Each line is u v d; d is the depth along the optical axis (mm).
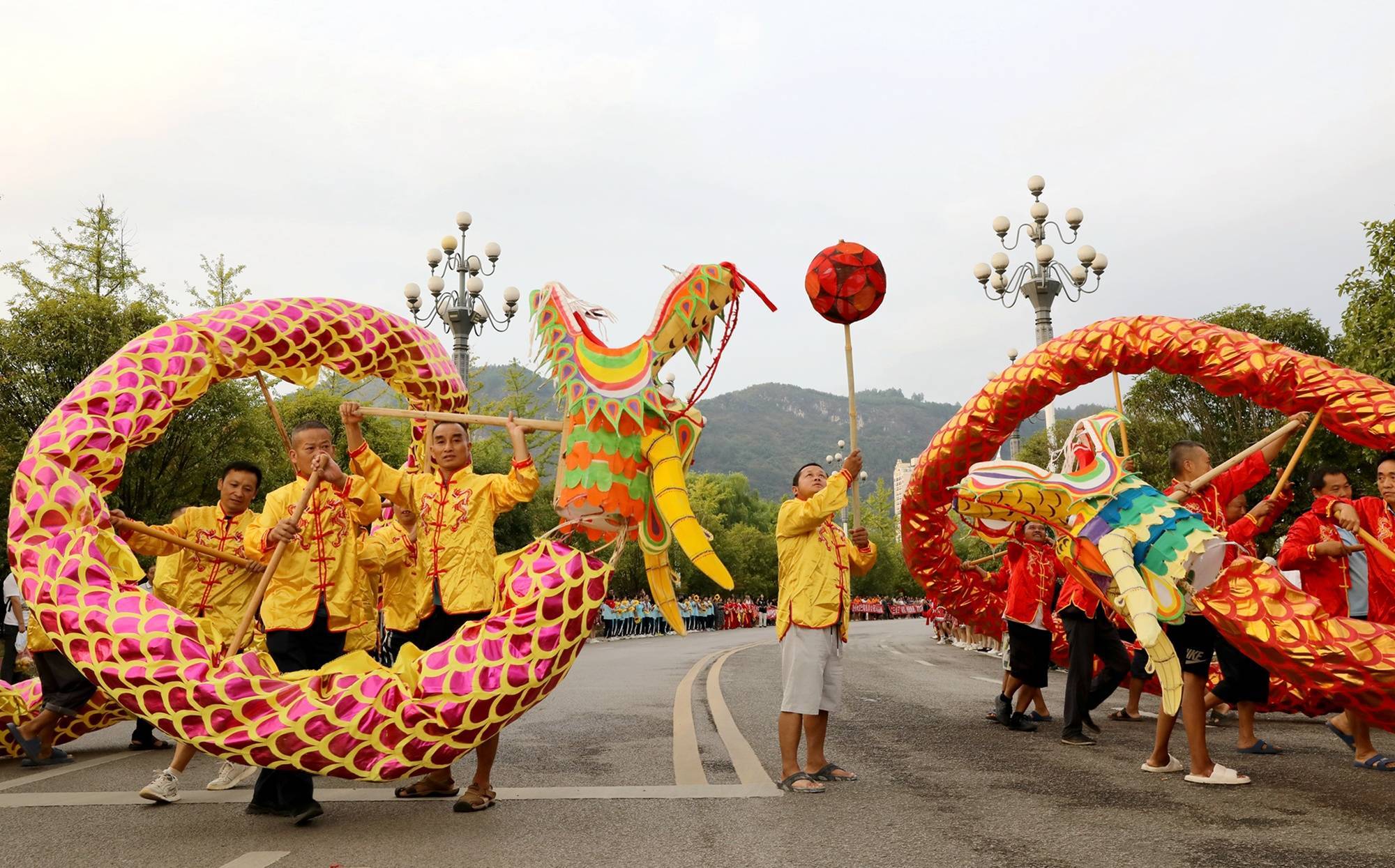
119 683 4418
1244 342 6699
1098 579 6578
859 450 5746
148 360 5285
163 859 3930
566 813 4742
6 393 18688
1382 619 6578
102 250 20734
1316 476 7051
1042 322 18875
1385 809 4695
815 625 5414
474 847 4094
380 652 8969
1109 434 5957
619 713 8727
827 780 5570
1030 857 3883
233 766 5668
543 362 5848
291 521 5031
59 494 4805
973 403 8133
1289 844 4020
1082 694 7008
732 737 7246
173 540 6027
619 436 5543
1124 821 4480
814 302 6059
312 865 3816
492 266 19953
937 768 5996
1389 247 15344
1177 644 5656
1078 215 19859
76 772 6277
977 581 9609
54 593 4590
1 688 6785
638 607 39344
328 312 6172
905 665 15719
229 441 20109
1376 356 15086
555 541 4906
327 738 4367
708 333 6012
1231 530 6879
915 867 3762
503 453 29828
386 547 6879
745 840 4184
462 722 4449
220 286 22562
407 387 6754
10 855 4012
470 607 5160
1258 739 6699
